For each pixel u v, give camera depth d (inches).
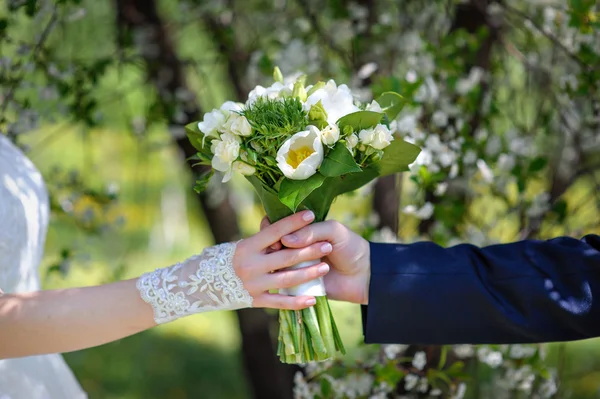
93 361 205.6
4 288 58.0
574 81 86.8
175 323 230.8
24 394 61.4
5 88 93.2
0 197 58.2
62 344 50.8
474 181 89.4
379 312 55.4
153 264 248.7
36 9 90.7
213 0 106.3
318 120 49.8
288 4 112.3
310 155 48.7
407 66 97.6
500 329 54.9
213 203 118.5
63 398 66.3
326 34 102.0
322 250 52.5
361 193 98.3
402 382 92.2
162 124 115.8
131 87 110.7
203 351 215.2
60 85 93.0
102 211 103.7
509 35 102.7
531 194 100.2
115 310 50.8
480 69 94.1
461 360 97.3
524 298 54.5
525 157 89.0
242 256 51.2
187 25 115.2
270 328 128.7
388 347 80.6
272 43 106.3
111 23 117.7
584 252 55.1
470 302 54.8
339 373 83.9
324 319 53.9
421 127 87.9
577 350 172.6
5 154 63.4
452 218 87.4
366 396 81.9
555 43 88.0
